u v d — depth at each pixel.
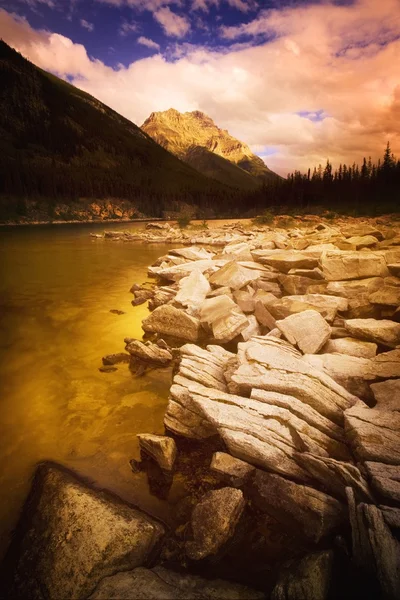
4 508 4.51
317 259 12.33
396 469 4.30
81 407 6.85
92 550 3.77
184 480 5.09
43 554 3.80
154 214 119.94
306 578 3.35
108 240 40.53
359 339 8.12
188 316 9.84
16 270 21.16
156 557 3.98
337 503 4.26
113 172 185.50
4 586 3.56
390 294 9.40
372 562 3.54
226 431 5.14
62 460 5.40
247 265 13.95
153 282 17.84
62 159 181.88
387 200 72.56
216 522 4.08
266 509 4.50
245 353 7.27
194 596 3.36
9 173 94.25
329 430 5.28
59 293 15.76
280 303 10.09
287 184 109.25
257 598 3.38
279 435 5.07
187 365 7.08
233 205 133.38
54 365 8.63
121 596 3.30
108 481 5.02
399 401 5.51
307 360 7.00
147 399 7.20
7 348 9.62
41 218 86.38
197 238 33.81
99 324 11.66
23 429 6.12
